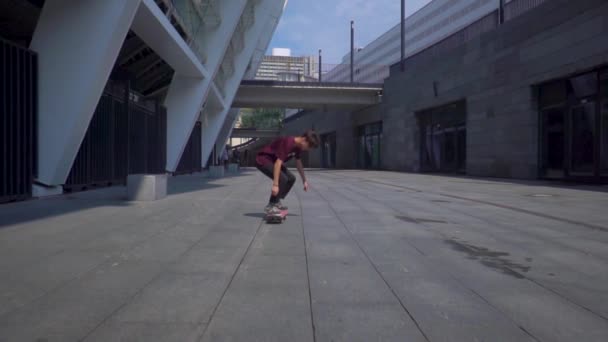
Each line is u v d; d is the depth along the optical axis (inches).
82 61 367.6
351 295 128.8
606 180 618.8
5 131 324.2
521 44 776.3
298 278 145.4
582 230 244.8
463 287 137.9
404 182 713.0
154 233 221.9
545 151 747.4
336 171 1396.4
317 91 1464.1
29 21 496.1
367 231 235.0
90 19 366.3
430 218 287.4
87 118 382.0
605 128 617.0
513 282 143.7
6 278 141.1
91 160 460.8
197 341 97.0
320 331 103.0
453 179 813.9
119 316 110.4
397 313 114.9
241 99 1433.3
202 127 1126.4
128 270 152.3
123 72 540.7
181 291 130.4
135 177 364.8
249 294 128.5
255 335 100.3
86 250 181.6
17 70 336.2
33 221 252.7
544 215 305.4
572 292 133.9
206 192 469.1
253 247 191.9
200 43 767.1
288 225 252.5
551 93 729.6
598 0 599.2
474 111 933.8
